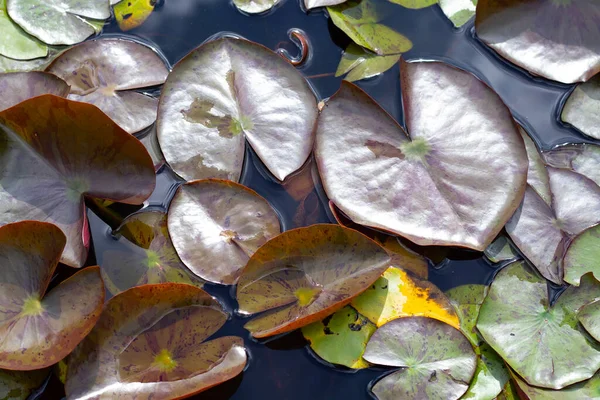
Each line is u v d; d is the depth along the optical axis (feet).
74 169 4.48
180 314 4.42
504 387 4.41
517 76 4.80
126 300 4.38
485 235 4.50
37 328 4.33
